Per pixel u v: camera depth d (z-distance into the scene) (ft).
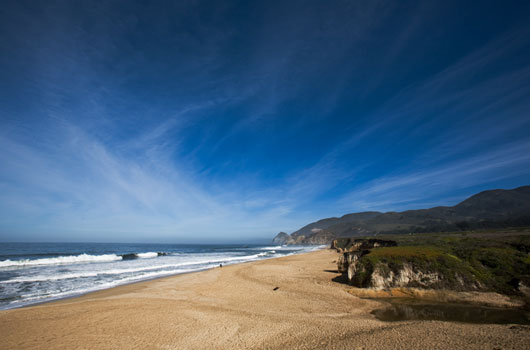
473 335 28.27
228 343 30.68
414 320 37.29
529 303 42.19
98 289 64.28
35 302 52.60
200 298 53.11
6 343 30.96
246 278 77.00
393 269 56.39
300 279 73.51
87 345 30.55
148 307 46.16
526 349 24.03
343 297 52.24
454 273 52.03
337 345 27.76
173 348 29.71
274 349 28.45
